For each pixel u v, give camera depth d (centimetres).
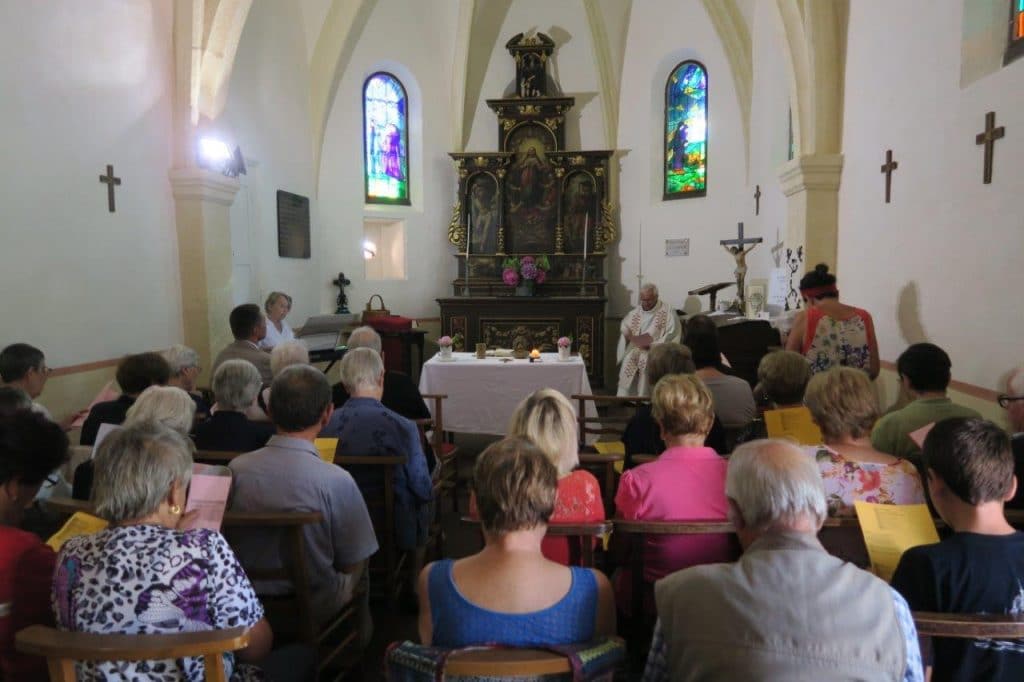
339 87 956
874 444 288
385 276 1060
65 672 137
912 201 473
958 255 414
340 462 287
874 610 126
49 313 489
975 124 396
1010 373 253
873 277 539
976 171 394
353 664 260
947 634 141
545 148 1024
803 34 611
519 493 149
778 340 575
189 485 204
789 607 127
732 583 133
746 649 125
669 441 241
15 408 263
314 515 213
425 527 336
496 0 1013
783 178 654
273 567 228
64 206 503
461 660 130
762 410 404
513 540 152
